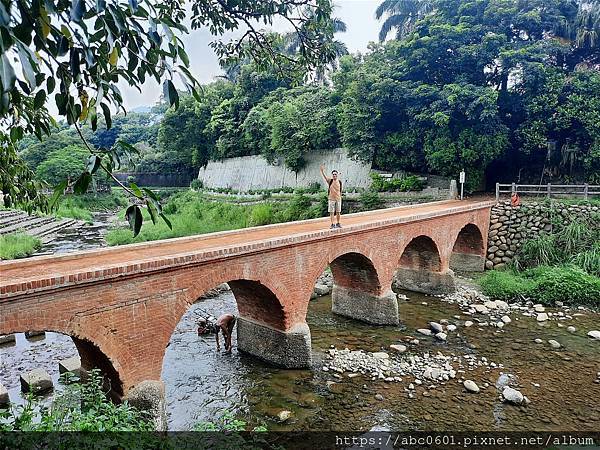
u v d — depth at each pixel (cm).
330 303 1836
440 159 2714
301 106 3591
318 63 785
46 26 215
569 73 2686
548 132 2752
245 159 4353
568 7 2875
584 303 1784
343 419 985
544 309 1736
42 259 895
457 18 2950
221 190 4428
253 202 3784
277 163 3969
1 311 633
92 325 750
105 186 5638
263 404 1042
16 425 514
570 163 2705
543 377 1183
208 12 647
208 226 3497
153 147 6681
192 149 5069
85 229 3669
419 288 1986
